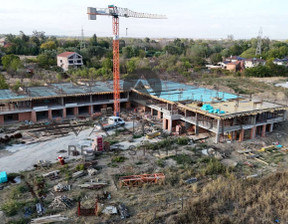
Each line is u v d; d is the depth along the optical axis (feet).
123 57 376.89
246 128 129.59
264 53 468.34
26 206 77.41
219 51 547.08
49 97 160.86
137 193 86.17
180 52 483.92
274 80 300.81
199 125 134.21
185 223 71.87
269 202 81.56
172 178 94.84
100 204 79.00
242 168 105.91
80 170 99.35
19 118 155.53
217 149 121.19
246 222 73.31
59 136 136.26
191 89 191.01
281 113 146.10
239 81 289.74
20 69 277.44
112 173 98.43
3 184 89.86
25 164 105.19
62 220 71.41
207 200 81.10
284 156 117.80
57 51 392.88
